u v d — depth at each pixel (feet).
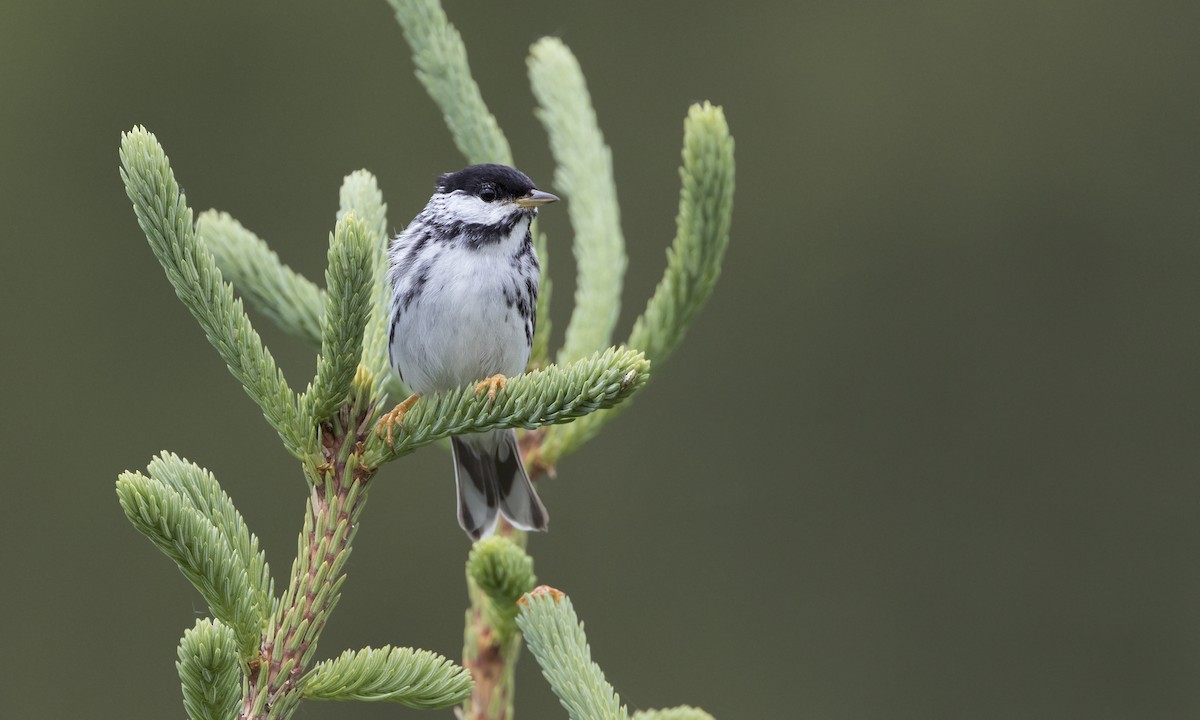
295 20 51.01
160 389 48.29
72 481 47.44
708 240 18.22
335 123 50.72
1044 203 52.24
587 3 52.34
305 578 12.69
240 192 50.57
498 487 20.30
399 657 12.19
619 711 13.34
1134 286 51.06
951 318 50.83
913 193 52.39
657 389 49.65
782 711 45.47
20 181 49.65
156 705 44.62
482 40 52.39
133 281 49.08
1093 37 53.01
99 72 50.47
